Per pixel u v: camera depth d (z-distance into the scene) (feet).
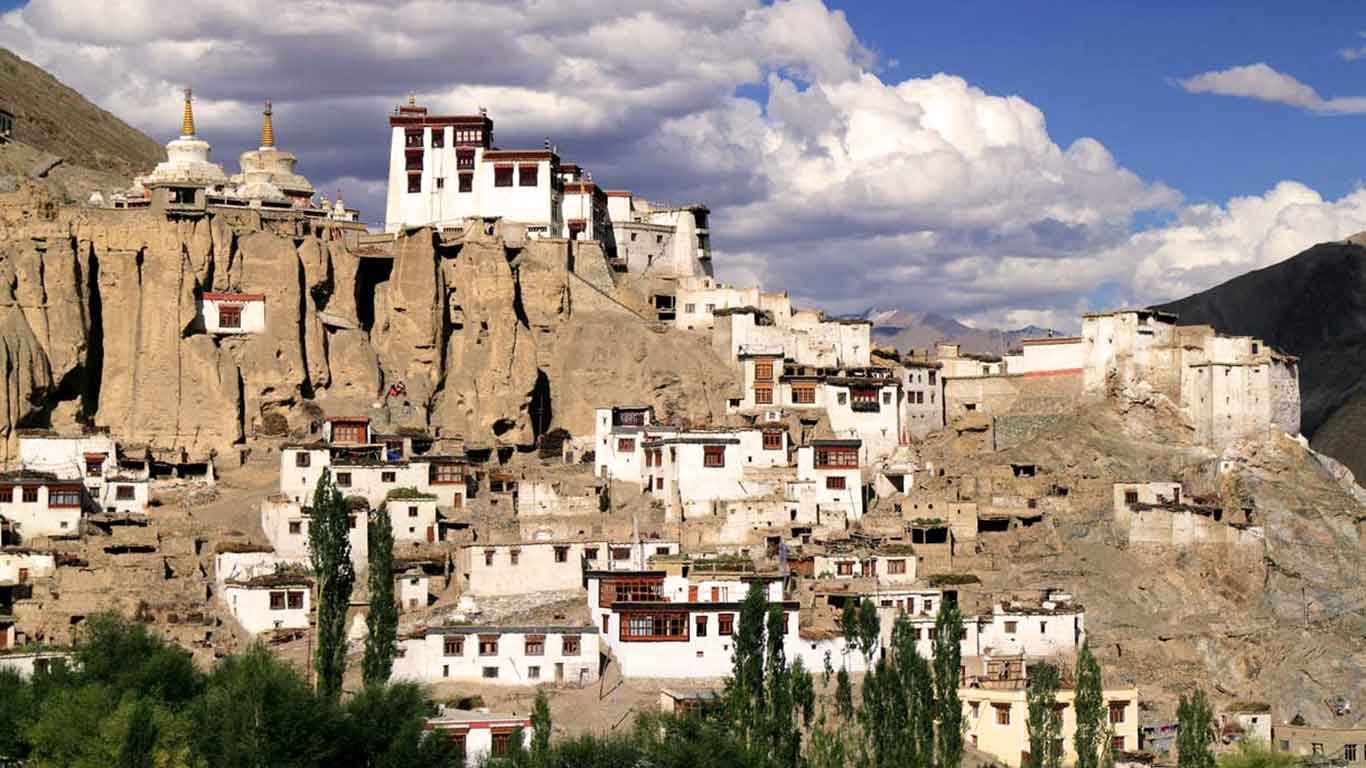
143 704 420.77
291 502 562.25
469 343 655.76
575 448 648.38
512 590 551.18
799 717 482.69
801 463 610.24
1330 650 588.09
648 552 569.23
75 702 430.61
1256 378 650.02
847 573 570.05
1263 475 640.17
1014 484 622.95
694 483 609.42
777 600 520.42
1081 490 621.31
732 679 460.14
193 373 618.03
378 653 466.29
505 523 592.19
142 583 538.88
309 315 643.86
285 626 536.42
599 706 491.31
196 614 531.09
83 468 584.81
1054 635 555.69
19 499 560.20
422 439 622.13
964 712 507.30
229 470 604.90
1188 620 587.68
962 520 604.49
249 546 556.51
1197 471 639.76
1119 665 561.84
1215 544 602.03
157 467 595.47
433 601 554.87
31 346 595.88
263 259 639.35
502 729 456.04
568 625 527.40
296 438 620.90
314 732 414.00
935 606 556.92
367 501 577.02
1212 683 563.89
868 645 470.80
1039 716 476.13
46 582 533.55
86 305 612.29
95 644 464.24
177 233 627.05
